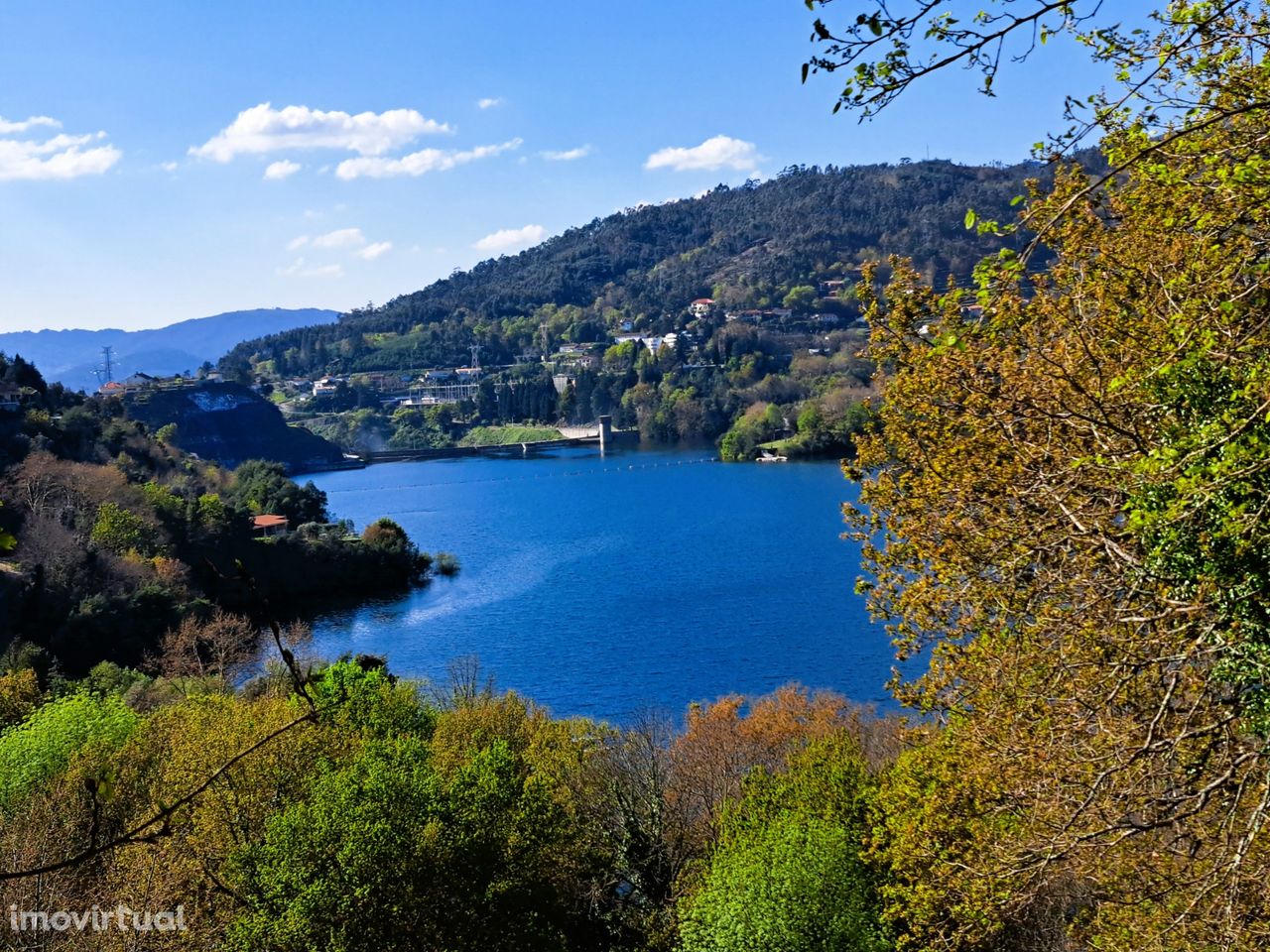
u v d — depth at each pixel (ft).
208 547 300.20
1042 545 42.75
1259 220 30.96
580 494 534.37
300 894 77.46
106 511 270.87
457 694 163.02
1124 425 40.45
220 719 108.06
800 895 80.02
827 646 234.17
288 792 95.76
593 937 106.63
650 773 115.44
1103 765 38.60
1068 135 26.68
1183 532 33.60
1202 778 39.04
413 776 89.92
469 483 614.34
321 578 321.32
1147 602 38.55
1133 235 45.34
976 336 36.42
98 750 106.11
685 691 209.46
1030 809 43.06
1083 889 64.44
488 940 86.12
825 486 499.92
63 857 76.33
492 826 88.84
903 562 58.03
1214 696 37.78
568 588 315.17
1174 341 34.42
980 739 45.50
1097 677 41.34
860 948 77.97
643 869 107.34
